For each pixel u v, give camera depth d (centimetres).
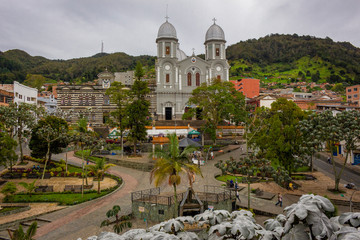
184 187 3484
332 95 14525
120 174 4359
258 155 4403
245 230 862
